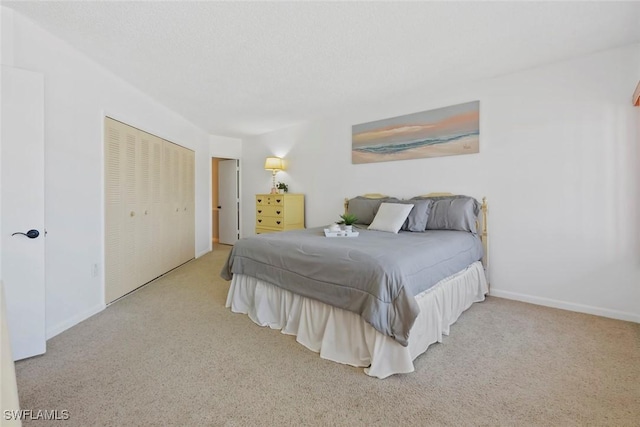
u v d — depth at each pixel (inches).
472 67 106.6
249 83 120.3
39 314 71.6
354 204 148.6
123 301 111.0
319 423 50.6
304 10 73.8
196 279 140.2
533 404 54.9
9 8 71.9
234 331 86.4
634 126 90.6
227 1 70.3
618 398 56.3
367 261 68.2
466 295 99.6
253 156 217.9
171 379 62.7
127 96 118.0
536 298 108.0
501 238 114.7
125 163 116.4
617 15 76.2
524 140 109.0
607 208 95.0
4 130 67.2
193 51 93.8
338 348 71.9
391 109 142.6
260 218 186.7
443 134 127.2
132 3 70.7
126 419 51.2
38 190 71.3
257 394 58.1
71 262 89.6
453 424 50.2
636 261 91.2
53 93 83.7
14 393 25.9
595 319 93.5
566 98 101.0
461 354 72.6
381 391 59.0
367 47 92.2
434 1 70.8
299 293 79.5
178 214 162.6
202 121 176.7
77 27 80.3
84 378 62.8
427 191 132.4
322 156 173.3
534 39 87.8
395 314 62.6
